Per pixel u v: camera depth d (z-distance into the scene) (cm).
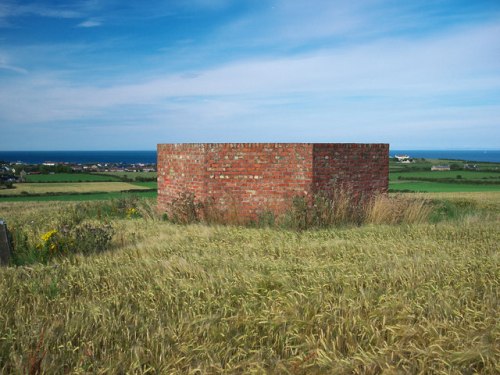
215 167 1255
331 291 550
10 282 629
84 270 675
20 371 377
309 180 1188
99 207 1670
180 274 648
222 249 812
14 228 1079
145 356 406
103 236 907
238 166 1242
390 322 457
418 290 543
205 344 422
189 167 1314
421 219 1245
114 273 640
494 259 697
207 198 1261
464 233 988
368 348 423
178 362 396
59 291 580
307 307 483
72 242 883
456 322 453
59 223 1263
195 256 746
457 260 691
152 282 608
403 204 1291
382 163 1356
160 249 816
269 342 440
